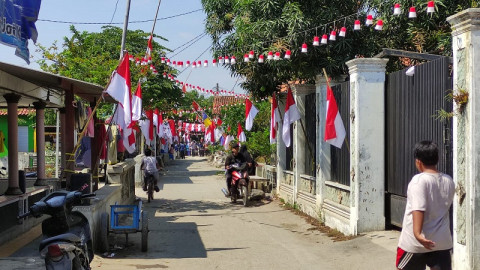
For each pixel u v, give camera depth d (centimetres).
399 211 941
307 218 1314
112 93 1013
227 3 1595
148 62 1692
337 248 926
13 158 1050
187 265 835
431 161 497
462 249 671
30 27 780
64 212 590
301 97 1472
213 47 1568
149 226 1232
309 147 1376
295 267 816
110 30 2453
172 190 2120
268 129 2298
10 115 1069
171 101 2547
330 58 1373
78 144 1031
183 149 5588
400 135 934
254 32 1344
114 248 960
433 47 1271
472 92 649
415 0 1179
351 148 1023
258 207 1570
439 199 485
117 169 1331
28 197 1070
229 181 1702
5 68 899
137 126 1769
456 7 1185
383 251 850
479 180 648
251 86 1647
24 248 901
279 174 1753
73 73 1717
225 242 1034
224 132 3300
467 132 657
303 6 1373
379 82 996
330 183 1198
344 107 1126
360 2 1395
